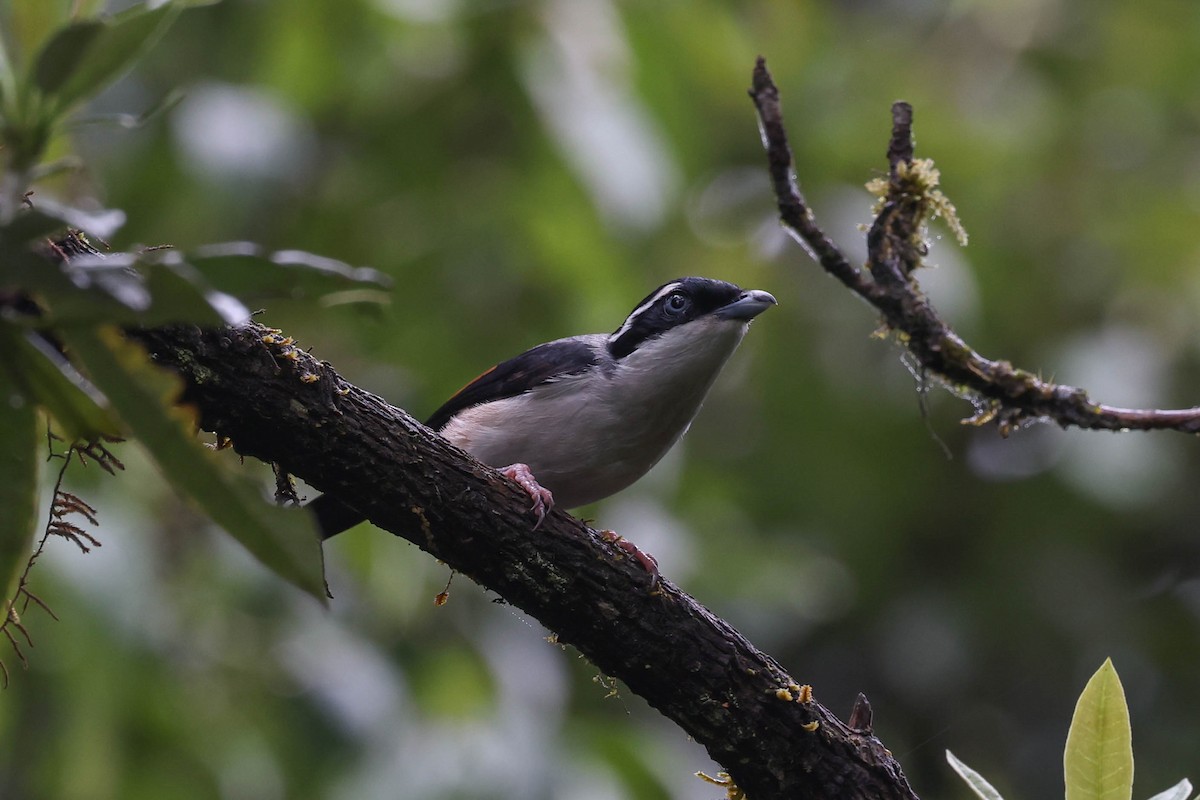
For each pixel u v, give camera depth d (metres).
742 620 13.87
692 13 12.88
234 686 11.02
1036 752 14.97
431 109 13.02
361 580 11.41
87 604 9.55
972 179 14.77
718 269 14.27
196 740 10.67
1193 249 14.67
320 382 5.81
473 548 6.28
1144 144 15.98
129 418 3.45
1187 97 16.25
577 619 6.44
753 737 6.37
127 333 5.36
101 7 3.37
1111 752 4.52
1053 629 15.22
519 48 12.22
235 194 11.42
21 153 3.14
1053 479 15.09
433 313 12.99
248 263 3.32
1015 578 15.27
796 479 15.40
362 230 13.22
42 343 3.87
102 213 3.28
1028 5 16.47
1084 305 14.96
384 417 6.09
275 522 3.52
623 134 11.89
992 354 14.59
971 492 15.44
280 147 11.78
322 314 12.68
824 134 14.69
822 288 14.74
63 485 9.81
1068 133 15.72
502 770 10.44
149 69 12.77
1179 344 14.41
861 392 14.78
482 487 6.29
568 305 12.77
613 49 12.34
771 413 15.19
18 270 3.02
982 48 16.39
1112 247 15.00
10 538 3.71
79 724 9.66
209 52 13.07
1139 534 15.62
